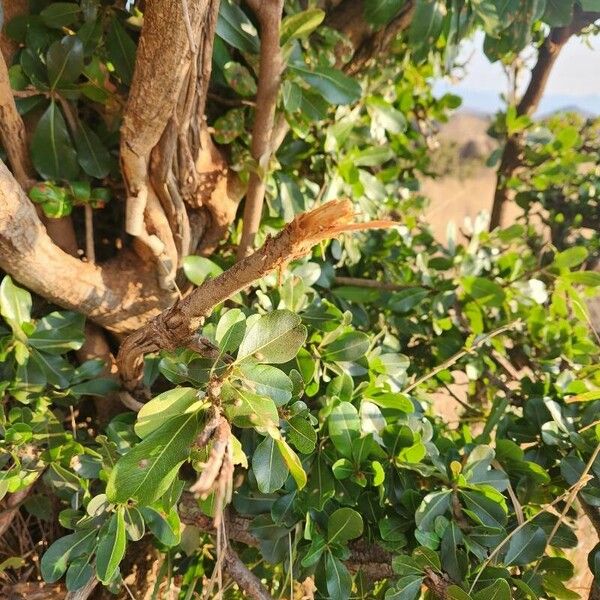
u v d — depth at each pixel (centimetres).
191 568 104
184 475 88
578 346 117
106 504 74
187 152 80
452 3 86
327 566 76
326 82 86
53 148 82
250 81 87
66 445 80
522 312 120
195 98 77
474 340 106
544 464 90
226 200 93
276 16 75
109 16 81
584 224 154
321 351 87
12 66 79
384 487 81
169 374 66
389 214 145
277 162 95
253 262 52
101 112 87
